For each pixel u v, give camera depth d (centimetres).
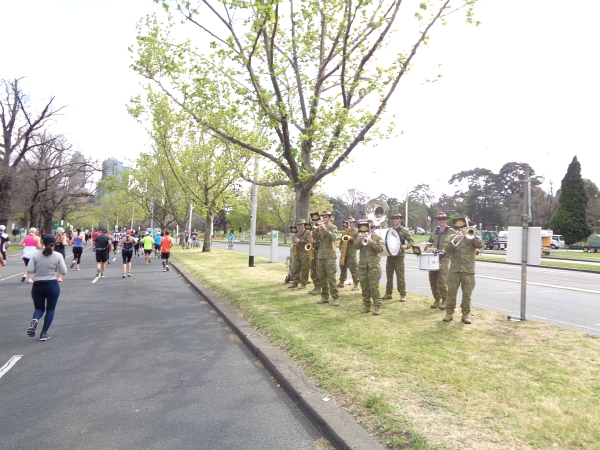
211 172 2752
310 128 1129
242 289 1210
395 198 7112
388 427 383
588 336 671
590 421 386
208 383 544
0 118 3403
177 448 381
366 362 552
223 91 1218
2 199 3459
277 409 467
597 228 6425
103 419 438
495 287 1402
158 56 1207
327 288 973
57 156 4325
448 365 536
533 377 494
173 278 1703
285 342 660
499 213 6925
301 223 1202
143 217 6381
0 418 439
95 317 925
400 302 982
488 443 352
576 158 5634
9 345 704
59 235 1673
